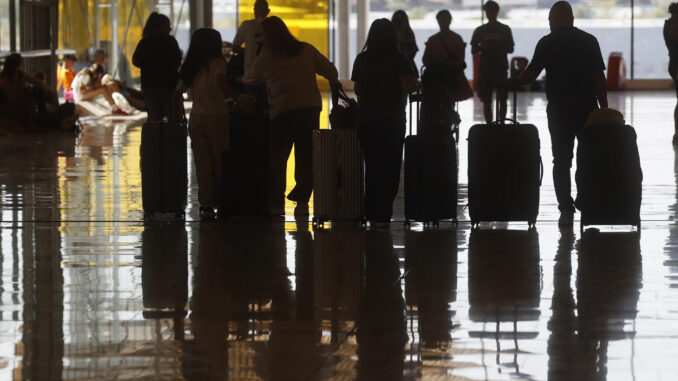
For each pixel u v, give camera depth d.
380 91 16.27
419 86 16.36
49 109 36.28
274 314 11.18
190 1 47.34
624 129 15.98
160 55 23.39
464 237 15.84
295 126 17.91
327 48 48.47
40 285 12.62
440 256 14.33
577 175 16.25
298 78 17.83
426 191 16.62
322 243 15.42
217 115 17.59
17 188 21.72
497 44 33.34
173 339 10.21
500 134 16.41
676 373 9.03
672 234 15.91
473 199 16.56
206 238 15.91
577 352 9.67
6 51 39.28
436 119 21.42
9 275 13.21
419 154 16.56
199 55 17.53
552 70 17.03
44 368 9.30
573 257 14.15
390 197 16.64
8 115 35.44
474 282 12.66
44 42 42.72
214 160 17.95
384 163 16.45
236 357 9.59
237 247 15.14
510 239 15.61
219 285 12.60
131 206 19.27
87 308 11.46
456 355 9.62
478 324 10.71
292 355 9.65
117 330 10.55
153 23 23.50
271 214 17.84
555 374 9.02
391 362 9.41
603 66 16.95
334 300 11.80
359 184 16.89
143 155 17.56
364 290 12.29
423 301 11.71
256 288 12.42
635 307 11.34
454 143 16.67
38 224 17.25
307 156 18.42
